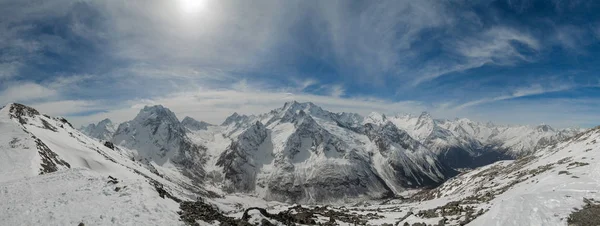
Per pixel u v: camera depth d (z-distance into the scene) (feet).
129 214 107.14
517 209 107.04
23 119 476.54
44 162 284.82
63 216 108.88
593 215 94.63
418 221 143.74
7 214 113.09
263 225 119.24
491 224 105.09
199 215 118.83
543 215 100.94
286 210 201.77
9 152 278.46
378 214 194.90
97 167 416.26
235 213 170.40
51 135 471.21
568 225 94.32
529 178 215.92
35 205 121.39
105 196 129.29
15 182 159.02
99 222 102.22
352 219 161.07
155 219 104.47
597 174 135.64
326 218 159.94
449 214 141.49
